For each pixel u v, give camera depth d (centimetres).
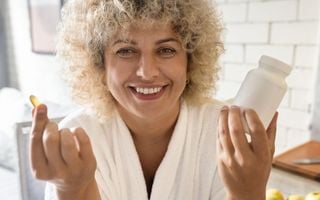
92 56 68
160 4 58
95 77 72
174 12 59
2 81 261
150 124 72
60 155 41
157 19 58
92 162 43
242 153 44
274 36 134
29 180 101
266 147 44
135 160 74
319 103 124
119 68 61
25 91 247
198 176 77
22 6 232
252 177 45
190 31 64
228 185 48
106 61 65
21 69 248
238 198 48
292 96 133
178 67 63
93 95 75
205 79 75
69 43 71
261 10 135
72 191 45
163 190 75
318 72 123
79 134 42
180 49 64
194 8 64
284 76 49
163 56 62
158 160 78
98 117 75
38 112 41
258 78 48
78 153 42
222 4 148
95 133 75
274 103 48
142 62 60
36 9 217
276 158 97
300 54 128
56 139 41
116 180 75
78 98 77
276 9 131
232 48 148
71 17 69
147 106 64
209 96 80
